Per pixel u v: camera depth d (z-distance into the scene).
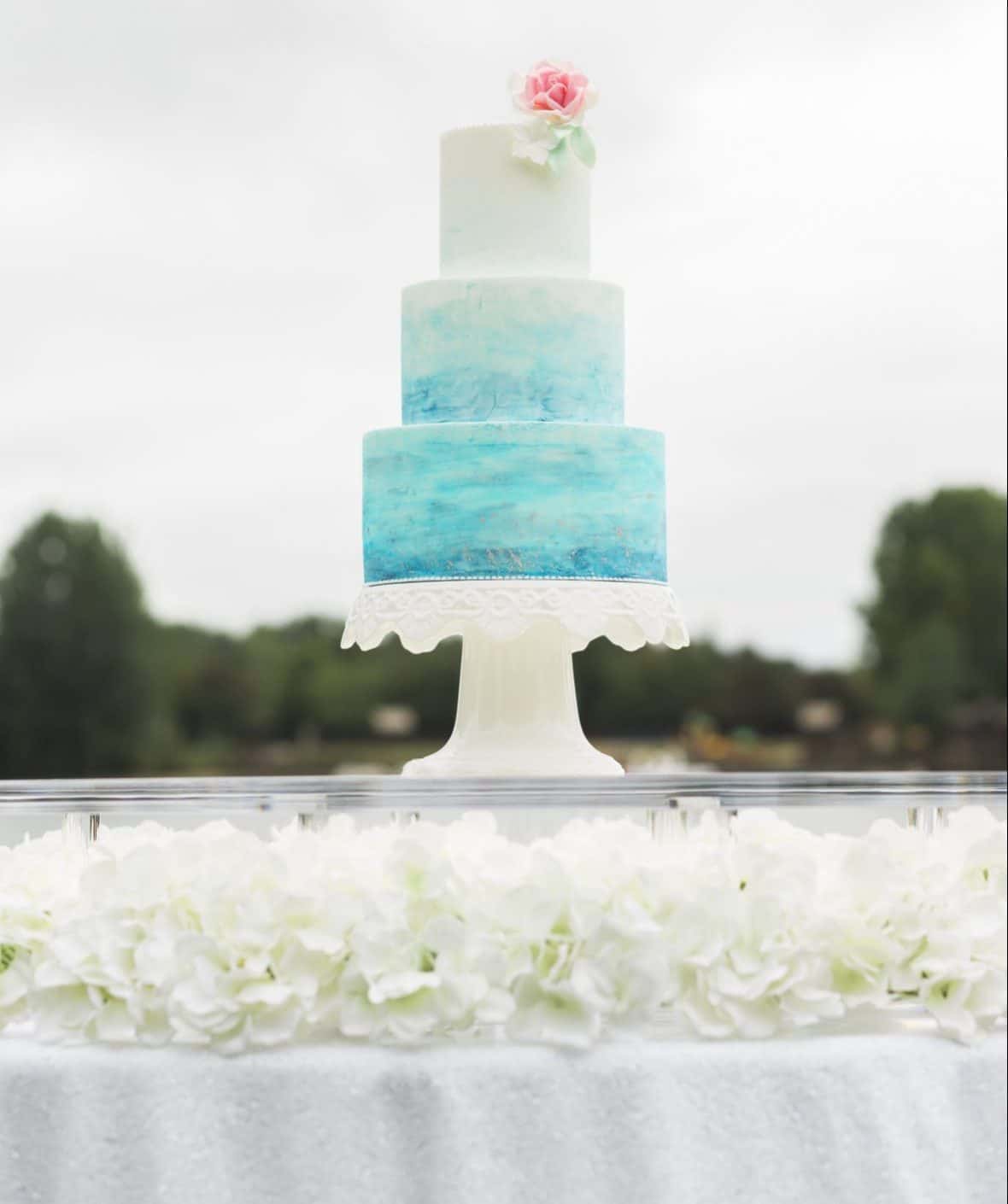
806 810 2.54
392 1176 2.17
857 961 2.32
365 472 3.34
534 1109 2.18
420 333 3.32
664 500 3.32
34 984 2.30
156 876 2.33
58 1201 2.17
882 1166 2.22
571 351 3.27
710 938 2.29
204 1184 2.17
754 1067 2.22
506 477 3.15
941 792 2.54
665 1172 2.18
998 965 2.33
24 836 2.68
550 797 2.44
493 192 3.35
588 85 3.38
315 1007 2.26
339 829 2.65
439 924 2.23
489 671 3.33
